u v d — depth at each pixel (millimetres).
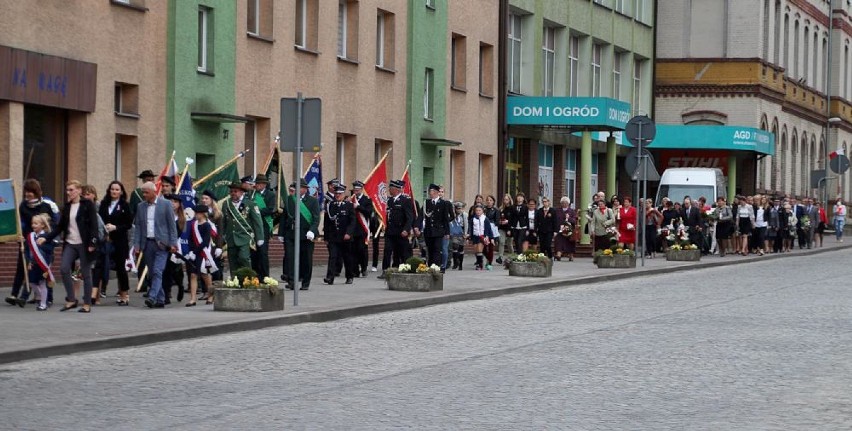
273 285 22281
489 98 50000
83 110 28922
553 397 13461
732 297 28141
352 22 40688
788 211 56938
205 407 12617
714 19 72750
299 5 38250
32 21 27438
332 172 39219
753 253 54156
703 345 18406
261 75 35812
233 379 14609
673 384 14477
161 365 15789
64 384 14086
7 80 26562
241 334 19625
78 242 21500
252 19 35969
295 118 23391
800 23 84750
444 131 46375
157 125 31656
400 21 43375
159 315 21172
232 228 24953
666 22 73062
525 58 53812
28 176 27922
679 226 48656
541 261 33344
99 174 29609
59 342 16906
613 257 39062
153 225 22703
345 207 29438
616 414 12438
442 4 46000
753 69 72250
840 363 16484
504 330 20453
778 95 77188
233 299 21938
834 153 72750
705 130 66062
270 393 13578
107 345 17438
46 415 12062
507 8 51000
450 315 23266
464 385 14281
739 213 51812
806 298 27906
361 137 40938
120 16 30219
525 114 50875
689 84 72750
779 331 20547
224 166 30000
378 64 42812
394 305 24406
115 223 23203
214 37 33656
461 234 37219
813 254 57250
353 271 31047
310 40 38406
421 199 44875
